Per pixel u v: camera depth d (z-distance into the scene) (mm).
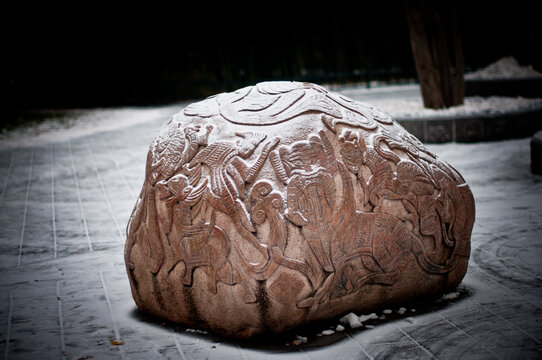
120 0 20719
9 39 19875
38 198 7434
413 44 11344
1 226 6188
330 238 3352
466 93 15062
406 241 3633
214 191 3346
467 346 3230
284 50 22422
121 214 6574
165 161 3598
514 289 4035
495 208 6145
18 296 4238
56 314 3895
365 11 22297
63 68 20672
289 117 3480
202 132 3566
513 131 10430
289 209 3250
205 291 3396
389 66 22859
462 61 11672
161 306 3662
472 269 4465
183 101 21406
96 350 3340
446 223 3816
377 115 3898
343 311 3518
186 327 3602
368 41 22578
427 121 10461
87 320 3783
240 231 3258
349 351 3209
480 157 9039
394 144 3695
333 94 3838
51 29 20266
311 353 3199
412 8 11047
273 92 3701
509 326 3459
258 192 3270
